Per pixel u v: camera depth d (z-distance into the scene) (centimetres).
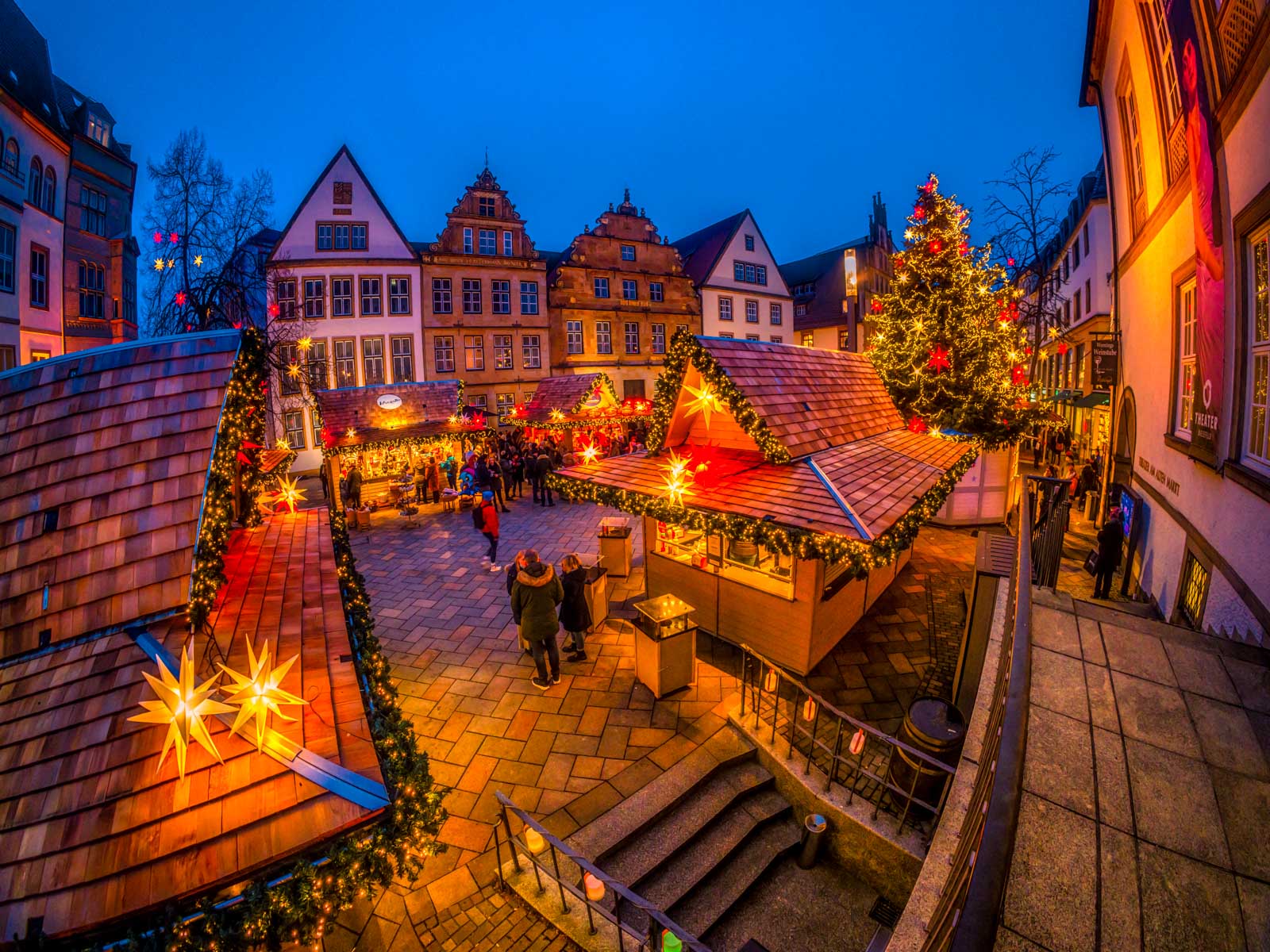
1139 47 846
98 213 2364
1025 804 289
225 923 239
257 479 641
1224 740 328
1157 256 846
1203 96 565
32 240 1855
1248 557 503
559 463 1923
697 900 484
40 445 407
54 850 245
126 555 360
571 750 612
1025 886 249
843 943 460
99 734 289
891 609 941
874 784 556
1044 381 3400
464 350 2888
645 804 536
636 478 859
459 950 421
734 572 812
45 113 1923
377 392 2111
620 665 778
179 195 1828
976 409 1486
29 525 369
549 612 711
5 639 338
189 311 1839
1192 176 639
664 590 934
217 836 252
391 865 282
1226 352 544
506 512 1711
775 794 587
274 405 2512
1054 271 2984
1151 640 428
